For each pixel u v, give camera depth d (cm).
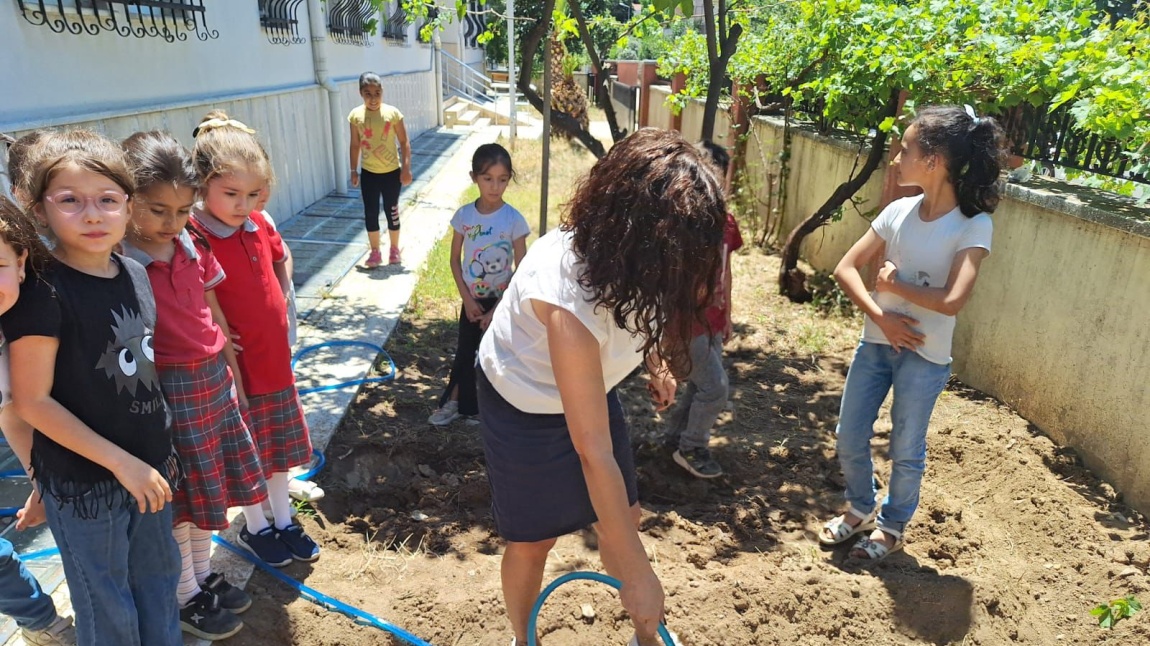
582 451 170
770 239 816
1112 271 369
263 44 764
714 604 278
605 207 161
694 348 342
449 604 273
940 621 278
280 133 808
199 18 622
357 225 830
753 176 865
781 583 288
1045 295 417
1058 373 405
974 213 273
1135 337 354
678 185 155
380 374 466
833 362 523
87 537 195
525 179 1134
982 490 372
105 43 499
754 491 373
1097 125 376
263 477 264
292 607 265
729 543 331
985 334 471
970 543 329
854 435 310
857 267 303
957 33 496
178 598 246
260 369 269
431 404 430
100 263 192
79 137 184
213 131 248
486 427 209
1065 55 425
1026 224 434
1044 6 485
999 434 417
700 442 369
